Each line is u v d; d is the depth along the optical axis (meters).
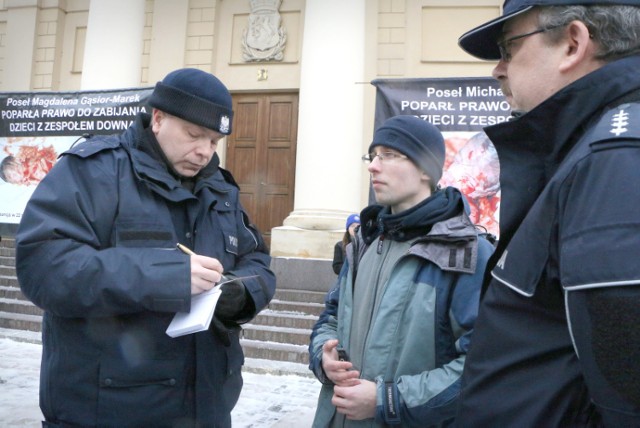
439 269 1.52
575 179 0.75
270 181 8.54
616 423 0.66
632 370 0.63
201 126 1.41
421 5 8.19
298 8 8.57
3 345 5.34
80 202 1.33
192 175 1.51
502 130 0.96
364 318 1.60
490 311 0.90
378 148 1.69
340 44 7.29
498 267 0.89
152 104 1.44
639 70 0.82
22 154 6.69
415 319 1.49
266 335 5.37
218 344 1.49
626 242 0.65
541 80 0.93
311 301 6.36
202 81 1.42
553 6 0.89
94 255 1.25
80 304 1.22
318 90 7.25
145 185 1.41
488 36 1.07
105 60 8.09
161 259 1.27
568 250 0.71
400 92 5.60
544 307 0.81
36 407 3.62
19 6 9.65
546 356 0.80
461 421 0.92
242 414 3.67
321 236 6.88
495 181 5.45
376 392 1.43
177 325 1.25
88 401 1.32
